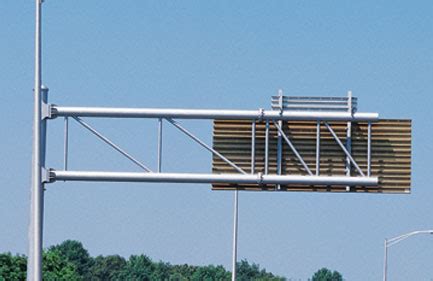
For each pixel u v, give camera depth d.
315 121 41.84
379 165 41.88
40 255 41.34
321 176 41.56
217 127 42.12
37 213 41.28
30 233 41.56
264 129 42.09
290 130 42.12
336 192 42.03
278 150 41.97
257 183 41.56
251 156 42.06
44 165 41.81
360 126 41.97
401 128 41.81
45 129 41.75
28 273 41.44
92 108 41.25
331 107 41.47
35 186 41.28
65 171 41.59
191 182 41.59
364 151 41.94
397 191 41.81
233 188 42.06
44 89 41.59
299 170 42.03
